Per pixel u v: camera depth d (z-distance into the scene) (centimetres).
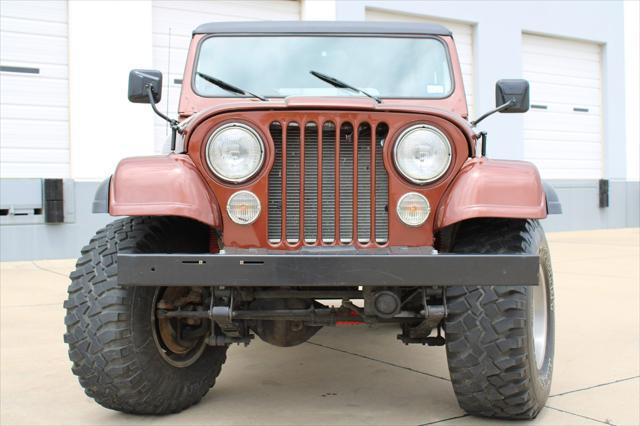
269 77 370
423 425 285
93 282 278
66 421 294
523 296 265
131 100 337
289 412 304
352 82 370
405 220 273
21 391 338
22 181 869
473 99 1259
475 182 266
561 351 416
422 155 272
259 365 388
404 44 381
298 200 276
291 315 282
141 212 261
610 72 1448
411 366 383
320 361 396
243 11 1030
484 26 1254
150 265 253
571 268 811
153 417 299
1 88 874
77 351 275
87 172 909
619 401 318
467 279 250
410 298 276
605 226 1450
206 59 375
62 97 909
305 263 251
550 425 286
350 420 293
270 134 273
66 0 904
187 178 267
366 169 277
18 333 470
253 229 274
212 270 252
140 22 935
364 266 250
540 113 1368
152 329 285
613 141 1456
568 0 1373
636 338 450
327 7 1080
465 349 267
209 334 307
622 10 1461
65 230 895
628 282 699
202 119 273
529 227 288
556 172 1393
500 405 277
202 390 313
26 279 718
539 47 1366
